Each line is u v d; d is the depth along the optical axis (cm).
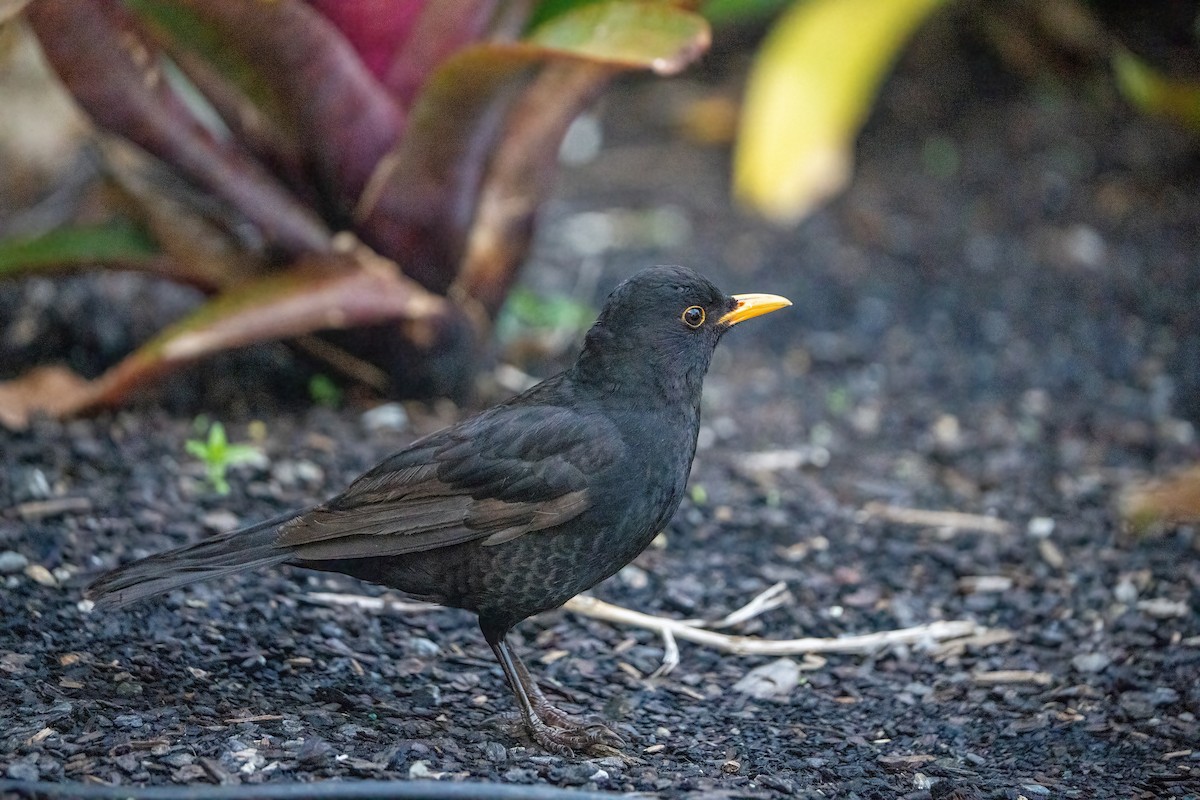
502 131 1161
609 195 1688
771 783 695
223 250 1102
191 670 778
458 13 1046
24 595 834
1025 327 1412
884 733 785
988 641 896
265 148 1084
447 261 1112
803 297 1469
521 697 748
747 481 1120
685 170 1752
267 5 948
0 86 1467
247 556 728
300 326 1038
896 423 1248
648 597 942
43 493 959
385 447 1088
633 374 760
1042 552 1012
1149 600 934
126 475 1002
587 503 730
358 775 673
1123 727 791
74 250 1066
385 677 806
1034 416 1256
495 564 737
